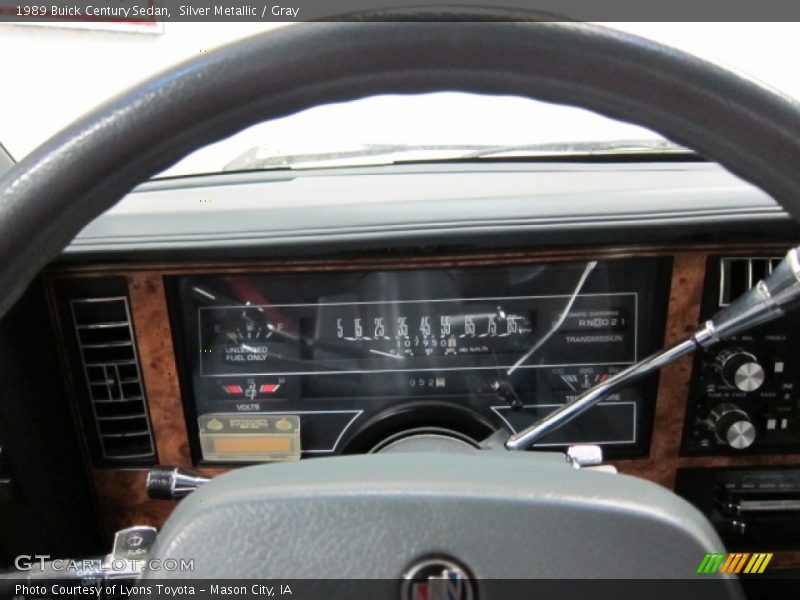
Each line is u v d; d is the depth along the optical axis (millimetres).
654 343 1042
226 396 1063
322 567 485
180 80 404
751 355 993
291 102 423
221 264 994
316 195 1114
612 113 430
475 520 483
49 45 2969
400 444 997
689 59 399
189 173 1306
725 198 982
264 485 504
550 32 395
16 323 942
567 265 1020
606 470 620
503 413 1081
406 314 1044
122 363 1031
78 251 953
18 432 988
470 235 965
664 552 484
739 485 1113
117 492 1101
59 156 407
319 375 1062
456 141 1443
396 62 407
